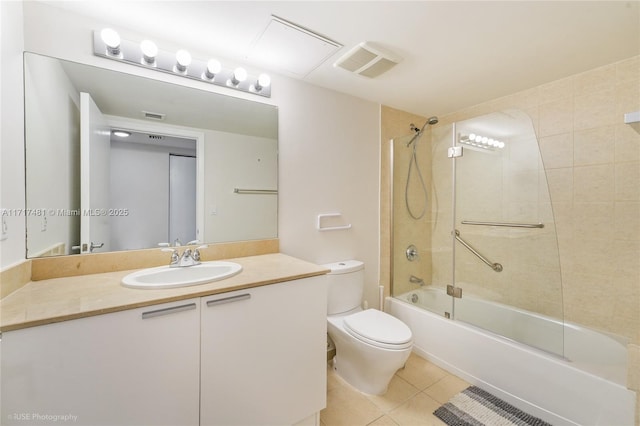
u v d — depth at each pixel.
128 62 1.39
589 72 1.78
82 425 0.84
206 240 1.63
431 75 1.87
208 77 1.61
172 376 0.98
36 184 1.17
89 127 1.31
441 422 1.46
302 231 1.98
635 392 1.14
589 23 1.31
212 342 1.07
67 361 0.82
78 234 1.28
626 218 1.64
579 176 1.82
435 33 1.40
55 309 0.85
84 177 1.30
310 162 2.01
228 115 1.69
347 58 1.62
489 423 1.44
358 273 2.04
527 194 1.91
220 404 1.09
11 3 1.05
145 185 1.46
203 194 1.62
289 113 1.91
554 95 1.94
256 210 1.79
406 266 2.48
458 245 2.26
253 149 1.77
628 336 1.62
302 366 1.32
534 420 1.45
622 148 1.65
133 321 0.91
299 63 1.72
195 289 1.06
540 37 1.43
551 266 1.83
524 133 1.89
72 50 1.26
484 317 2.02
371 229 2.40
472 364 1.78
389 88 2.09
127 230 1.41
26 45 1.15
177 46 1.52
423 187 2.41
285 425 1.27
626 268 1.64
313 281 1.36
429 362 2.04
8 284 0.98
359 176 2.30
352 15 1.27
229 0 1.17
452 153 2.26
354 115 2.25
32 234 1.16
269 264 1.53
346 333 1.68
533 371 1.49
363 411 1.54
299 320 1.31
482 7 1.21
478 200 2.14
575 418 1.34
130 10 1.24
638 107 1.60
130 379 0.91
